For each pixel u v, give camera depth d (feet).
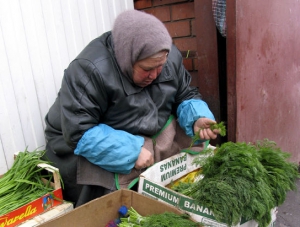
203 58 7.71
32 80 6.78
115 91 5.33
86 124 5.19
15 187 5.63
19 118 6.64
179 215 4.56
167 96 6.10
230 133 7.40
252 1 6.95
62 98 5.36
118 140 5.21
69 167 6.02
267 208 4.38
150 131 5.88
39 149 7.04
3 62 6.27
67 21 7.30
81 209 4.81
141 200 5.04
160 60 5.08
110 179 5.61
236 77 6.97
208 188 4.53
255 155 4.67
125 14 5.18
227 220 4.31
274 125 8.60
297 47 8.86
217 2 6.93
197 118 6.26
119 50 5.15
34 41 6.73
